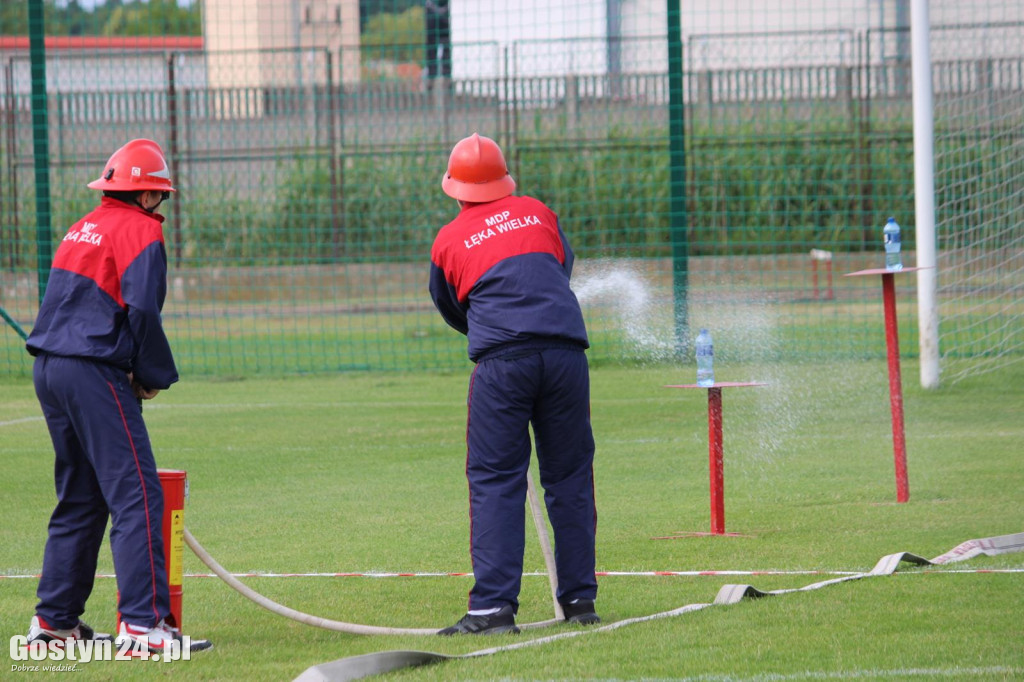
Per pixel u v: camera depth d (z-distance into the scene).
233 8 61.44
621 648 11.40
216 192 62.00
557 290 12.76
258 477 22.91
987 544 15.41
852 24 58.47
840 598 12.98
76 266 11.84
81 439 11.80
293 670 11.16
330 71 57.00
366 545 17.20
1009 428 25.86
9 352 43.28
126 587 11.63
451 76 58.12
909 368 35.19
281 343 47.00
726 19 61.62
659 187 56.03
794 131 56.62
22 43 61.44
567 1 52.78
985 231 39.59
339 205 61.69
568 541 12.84
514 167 54.56
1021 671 10.22
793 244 54.88
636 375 36.78
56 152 59.00
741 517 18.38
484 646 11.79
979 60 44.34
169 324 52.34
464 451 25.52
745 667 10.63
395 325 50.81
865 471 21.84
